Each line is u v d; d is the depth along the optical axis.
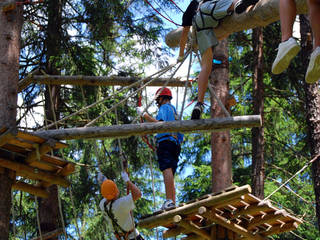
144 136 6.30
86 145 12.13
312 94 10.38
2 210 5.83
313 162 10.02
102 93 11.57
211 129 5.44
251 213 6.20
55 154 11.84
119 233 6.08
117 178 12.34
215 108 8.36
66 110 11.66
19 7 6.56
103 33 11.30
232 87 14.41
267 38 13.25
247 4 5.32
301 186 13.86
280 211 6.21
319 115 10.26
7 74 6.16
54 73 11.30
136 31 11.73
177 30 6.95
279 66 4.27
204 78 5.54
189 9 5.71
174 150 6.21
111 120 11.56
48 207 11.15
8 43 6.29
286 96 13.41
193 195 15.98
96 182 12.48
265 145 13.80
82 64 11.16
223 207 6.23
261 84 12.09
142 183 16.83
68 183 6.20
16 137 5.30
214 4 5.48
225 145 8.32
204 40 5.56
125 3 12.11
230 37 13.11
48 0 10.95
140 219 6.29
